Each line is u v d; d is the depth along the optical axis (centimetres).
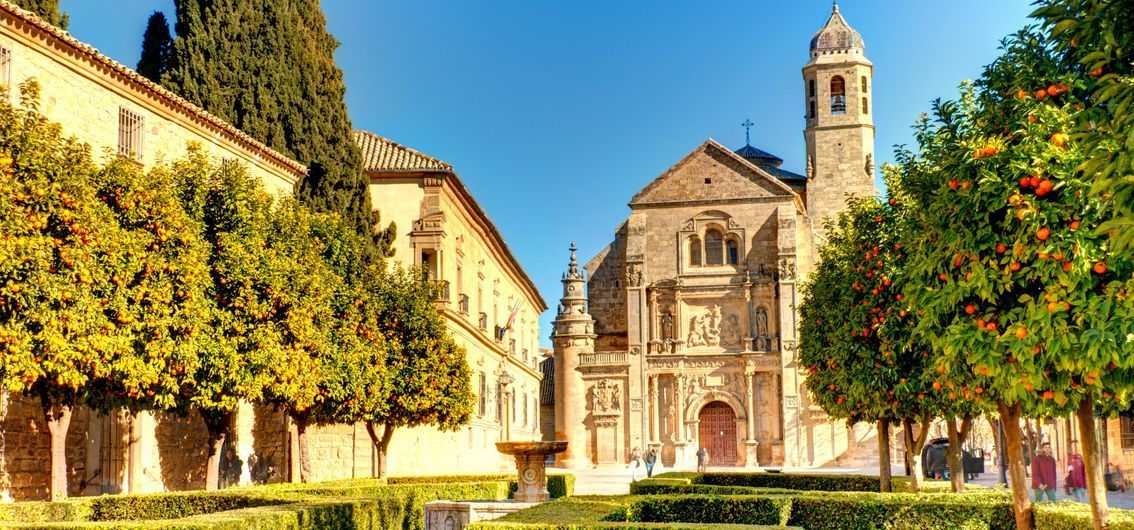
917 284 1530
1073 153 1290
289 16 4556
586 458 7925
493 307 7125
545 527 1548
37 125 2128
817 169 8850
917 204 1770
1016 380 1323
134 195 2361
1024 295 1313
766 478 3738
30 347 2028
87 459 3116
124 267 2259
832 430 7619
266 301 2769
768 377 7869
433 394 3922
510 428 7831
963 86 1808
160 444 3400
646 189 8200
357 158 4703
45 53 2800
